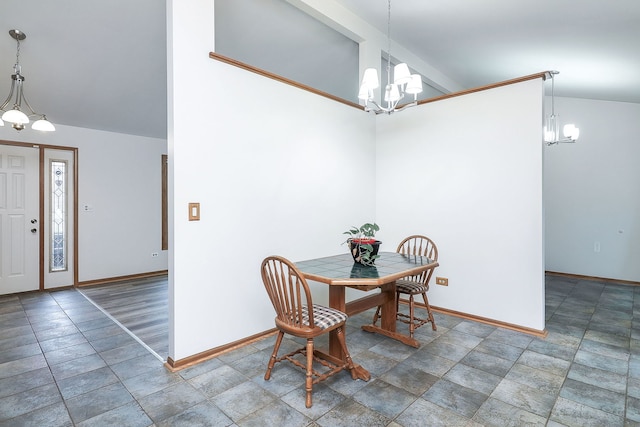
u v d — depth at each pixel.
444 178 3.65
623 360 2.58
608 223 5.27
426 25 3.62
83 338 3.03
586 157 5.41
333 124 3.65
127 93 4.16
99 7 2.86
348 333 3.13
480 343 2.90
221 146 2.69
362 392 2.16
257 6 3.32
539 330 3.08
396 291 3.08
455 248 3.59
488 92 3.33
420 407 2.00
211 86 2.62
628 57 3.44
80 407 2.00
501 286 3.29
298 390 2.19
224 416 1.92
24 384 2.25
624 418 1.90
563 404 2.03
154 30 3.21
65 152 4.82
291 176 3.23
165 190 5.85
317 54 4.22
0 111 4.06
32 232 4.58
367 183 4.09
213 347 2.68
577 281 5.24
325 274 2.40
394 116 4.04
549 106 5.66
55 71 3.52
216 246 2.68
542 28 3.17
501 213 3.28
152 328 3.29
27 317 3.59
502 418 1.90
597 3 2.57
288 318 2.22
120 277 5.33
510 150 3.21
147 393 2.15
